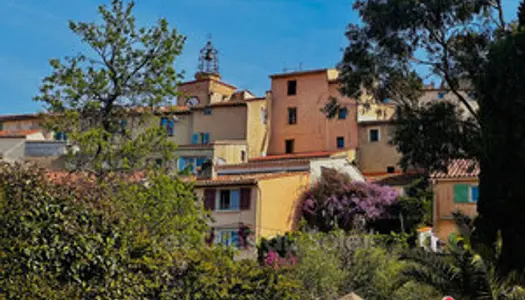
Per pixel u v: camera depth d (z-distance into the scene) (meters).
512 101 21.48
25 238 10.46
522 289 14.45
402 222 40.66
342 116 61.34
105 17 24.36
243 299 13.78
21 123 64.25
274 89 64.50
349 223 41.84
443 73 31.17
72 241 10.98
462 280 14.48
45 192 10.98
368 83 31.48
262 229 37.47
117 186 18.56
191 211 18.94
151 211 17.80
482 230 21.61
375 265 20.64
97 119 23.91
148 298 12.28
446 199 38.88
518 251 20.11
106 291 11.30
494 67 22.47
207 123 61.19
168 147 22.34
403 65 30.58
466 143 30.34
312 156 52.81
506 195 21.00
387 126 59.31
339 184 43.09
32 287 10.23
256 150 60.78
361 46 31.03
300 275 19.81
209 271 13.32
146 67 24.70
